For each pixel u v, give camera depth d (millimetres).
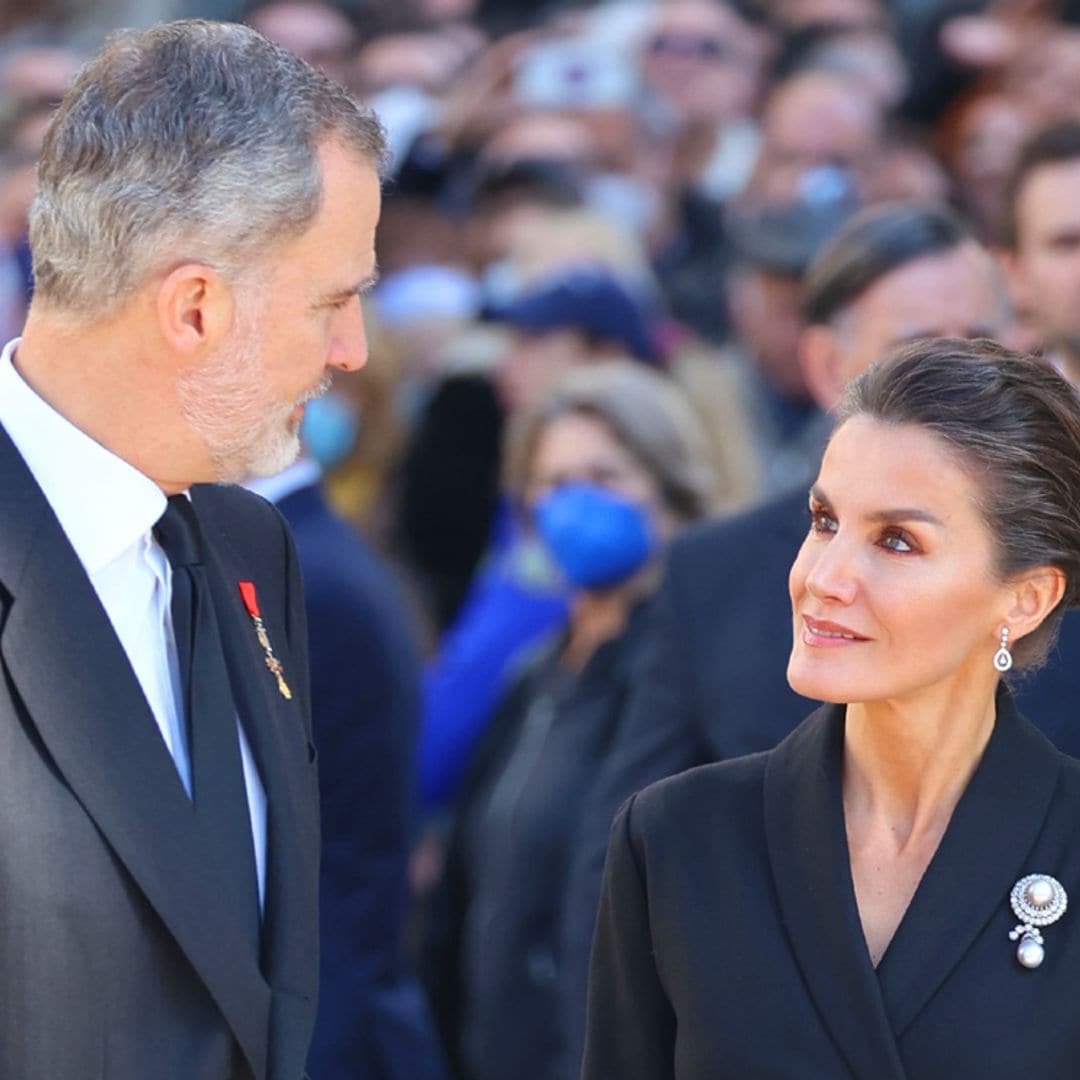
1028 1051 8508
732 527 12953
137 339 9086
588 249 21844
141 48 9164
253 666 9898
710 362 19859
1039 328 14820
